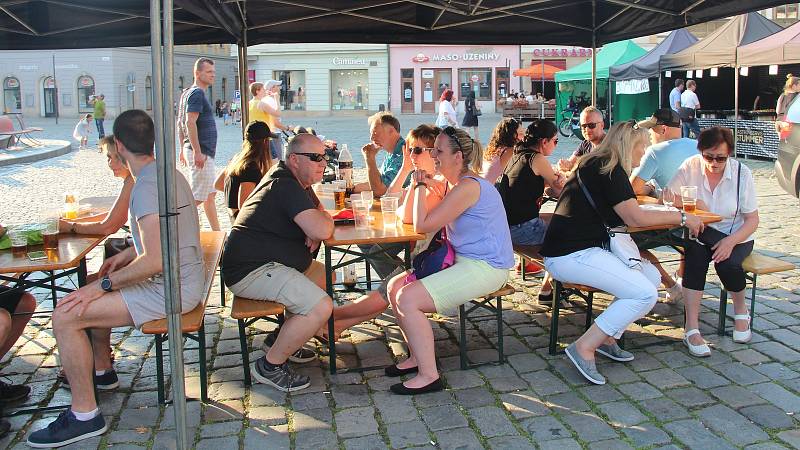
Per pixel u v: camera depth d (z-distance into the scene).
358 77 41.62
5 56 44.16
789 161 9.41
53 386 4.25
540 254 4.71
